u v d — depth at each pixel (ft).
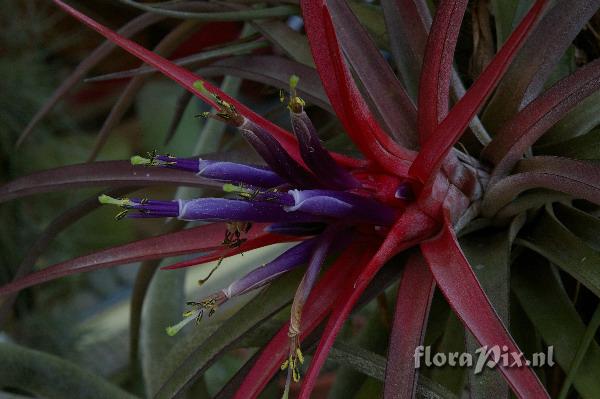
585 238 0.95
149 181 0.97
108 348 2.03
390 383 0.79
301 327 0.86
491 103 0.96
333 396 1.09
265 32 1.09
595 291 0.85
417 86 0.97
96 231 2.32
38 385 1.09
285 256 0.83
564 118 0.98
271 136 0.79
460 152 0.90
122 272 2.31
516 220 0.91
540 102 0.86
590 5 0.92
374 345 1.06
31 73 2.27
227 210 0.77
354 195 0.82
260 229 0.90
